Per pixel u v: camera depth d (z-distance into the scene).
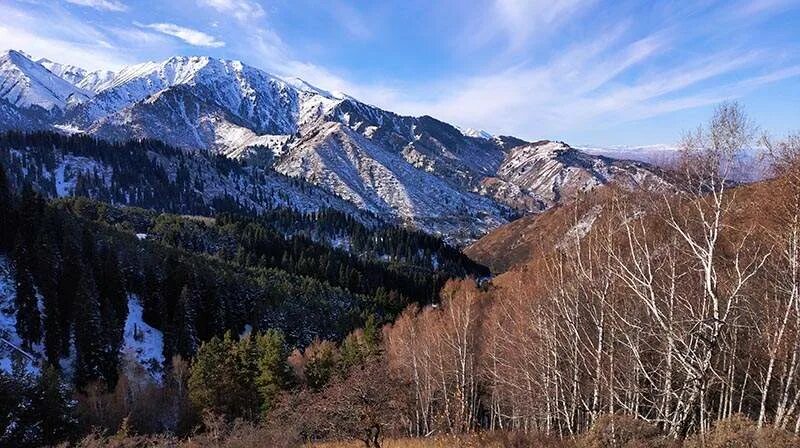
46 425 32.00
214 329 74.06
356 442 20.70
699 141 14.80
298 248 136.38
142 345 68.12
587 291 20.55
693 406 14.11
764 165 14.73
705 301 14.40
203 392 47.91
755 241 16.83
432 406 38.34
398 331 53.19
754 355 18.92
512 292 38.09
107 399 48.53
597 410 19.67
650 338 19.58
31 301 57.03
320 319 82.12
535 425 28.17
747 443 11.75
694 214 16.00
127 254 80.12
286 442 20.67
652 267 17.27
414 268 148.75
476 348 41.50
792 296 14.20
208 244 124.19
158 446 23.08
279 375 45.84
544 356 23.41
